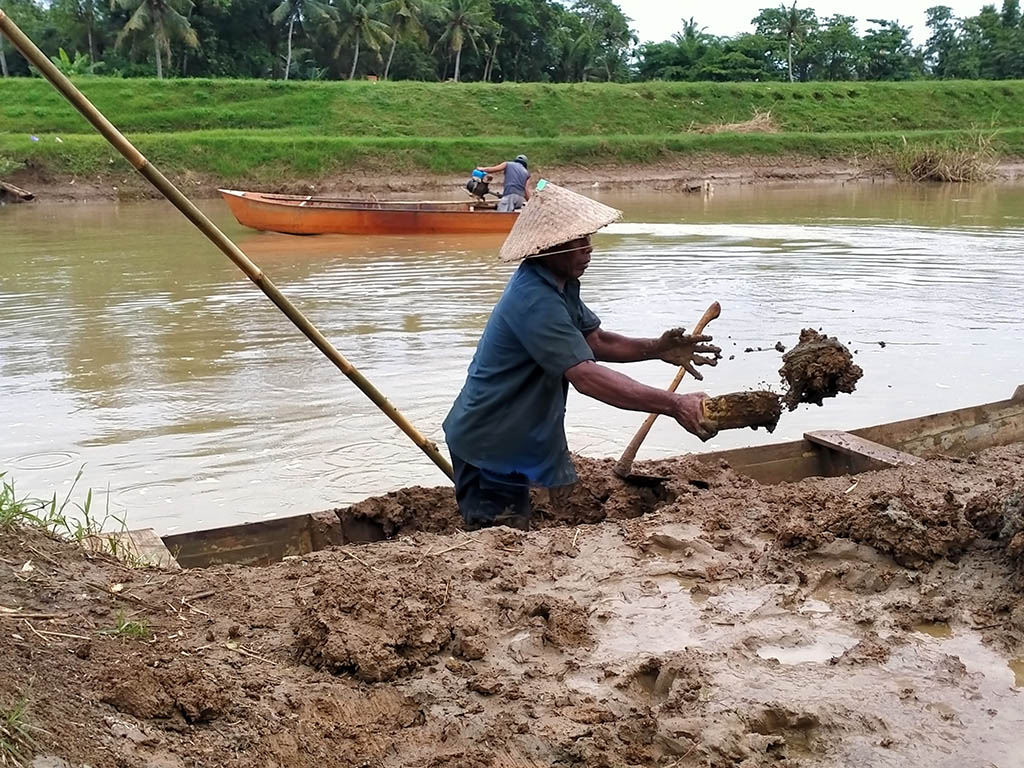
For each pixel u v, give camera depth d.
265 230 17.84
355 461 6.40
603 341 4.85
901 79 70.25
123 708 2.68
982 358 8.79
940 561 3.94
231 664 3.10
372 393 4.90
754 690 3.09
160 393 7.76
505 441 4.52
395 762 2.72
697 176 35.50
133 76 51.12
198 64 55.94
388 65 58.06
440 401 7.53
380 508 4.92
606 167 35.34
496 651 3.32
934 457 5.63
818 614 3.63
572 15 74.38
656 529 4.39
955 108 45.16
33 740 2.34
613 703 3.01
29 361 8.75
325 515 4.75
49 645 2.94
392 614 3.35
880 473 5.16
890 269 13.71
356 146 32.38
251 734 2.71
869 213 22.67
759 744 2.82
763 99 43.66
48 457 6.41
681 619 3.58
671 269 13.84
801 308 10.94
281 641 3.30
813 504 4.60
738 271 13.62
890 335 9.63
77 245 16.89
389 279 13.09
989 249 15.79
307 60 60.09
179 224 20.44
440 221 17.47
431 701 3.01
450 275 13.38
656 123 41.25
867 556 3.99
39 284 12.76
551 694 3.06
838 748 2.83
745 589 3.82
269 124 36.88
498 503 4.71
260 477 6.13
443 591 3.63
